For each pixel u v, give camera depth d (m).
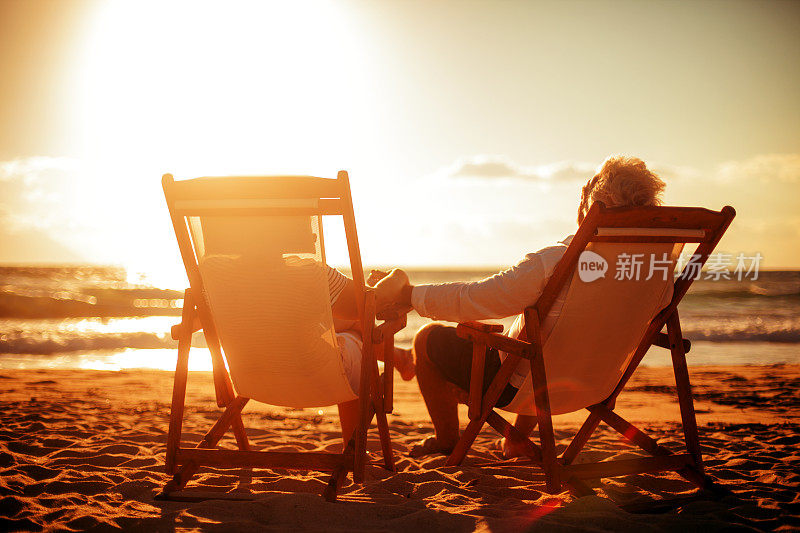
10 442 3.58
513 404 2.78
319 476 2.98
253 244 2.44
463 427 4.66
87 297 29.22
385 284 2.73
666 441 3.93
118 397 6.11
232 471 3.04
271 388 2.70
